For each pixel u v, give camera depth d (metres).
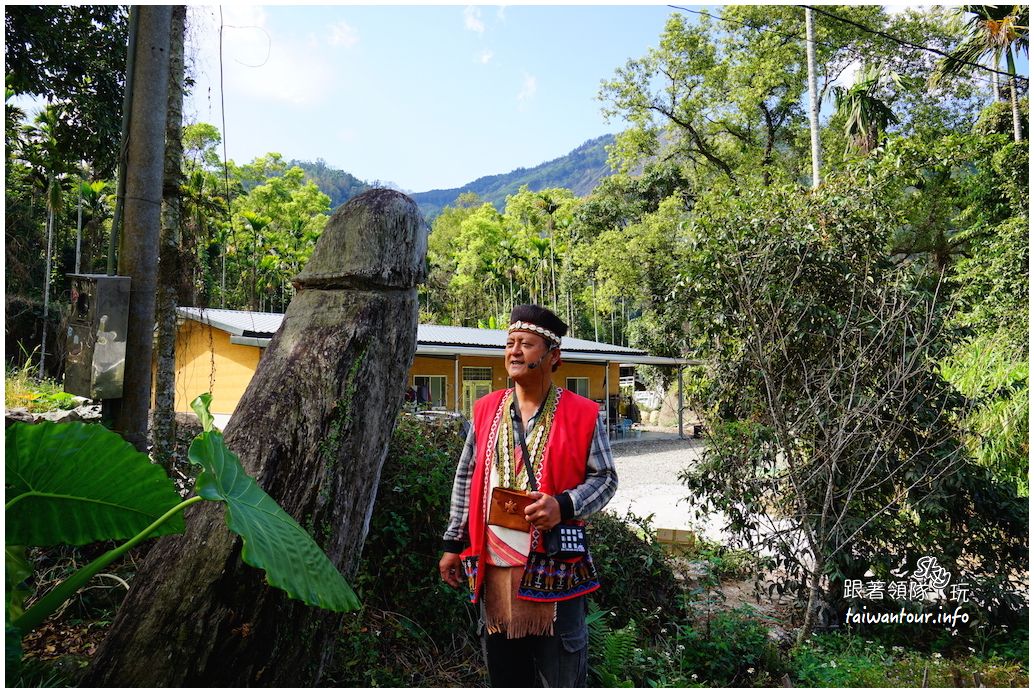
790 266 4.88
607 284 23.78
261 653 1.66
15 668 1.50
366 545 3.39
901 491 4.61
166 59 3.45
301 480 1.82
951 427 4.66
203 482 1.41
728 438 4.95
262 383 1.96
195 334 12.73
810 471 4.55
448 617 3.39
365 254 2.10
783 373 4.58
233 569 1.63
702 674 3.70
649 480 11.68
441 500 3.63
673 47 23.53
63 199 19.03
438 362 16.70
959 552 4.62
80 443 1.44
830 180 5.27
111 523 1.55
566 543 1.77
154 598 1.61
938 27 19.59
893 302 4.47
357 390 1.98
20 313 17.22
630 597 4.36
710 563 5.51
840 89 15.57
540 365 1.91
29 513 1.49
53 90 6.34
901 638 4.42
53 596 1.45
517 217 50.06
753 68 22.00
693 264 5.12
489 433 1.96
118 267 3.31
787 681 3.50
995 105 17.86
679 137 25.64
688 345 5.37
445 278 45.84
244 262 39.19
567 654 1.77
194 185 4.43
